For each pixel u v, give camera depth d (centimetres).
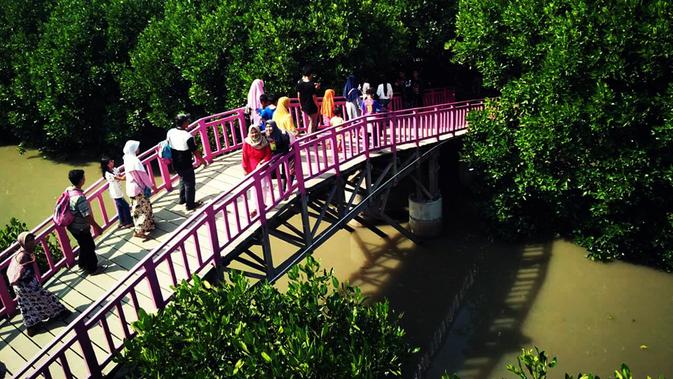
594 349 1112
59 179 2155
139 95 1984
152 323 621
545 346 1135
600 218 1402
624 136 1269
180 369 598
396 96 1827
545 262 1448
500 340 1172
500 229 1577
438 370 1101
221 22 1688
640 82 1214
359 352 665
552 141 1305
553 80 1261
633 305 1236
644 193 1277
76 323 634
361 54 1628
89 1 2175
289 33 1565
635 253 1391
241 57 1664
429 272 1468
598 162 1309
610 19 1166
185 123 967
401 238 1672
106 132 2141
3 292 783
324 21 1554
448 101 2073
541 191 1476
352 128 1128
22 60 2184
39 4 2384
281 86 1573
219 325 620
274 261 1550
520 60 1411
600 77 1198
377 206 1791
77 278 845
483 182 1644
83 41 2052
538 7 1304
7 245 1039
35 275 746
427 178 1903
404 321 1270
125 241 927
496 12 1403
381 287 1421
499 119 1484
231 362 619
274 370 559
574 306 1254
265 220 891
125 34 2105
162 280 806
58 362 693
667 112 1159
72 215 815
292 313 662
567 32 1212
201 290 661
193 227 773
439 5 1872
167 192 1094
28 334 743
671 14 1106
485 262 1488
